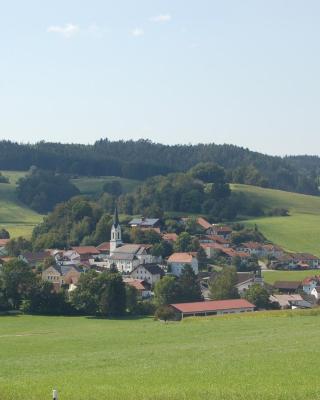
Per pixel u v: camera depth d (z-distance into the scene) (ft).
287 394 189.88
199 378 222.89
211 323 431.43
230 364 252.42
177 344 335.88
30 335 448.65
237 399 185.78
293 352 278.67
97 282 644.27
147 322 569.23
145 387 204.13
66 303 640.99
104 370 250.16
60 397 187.21
